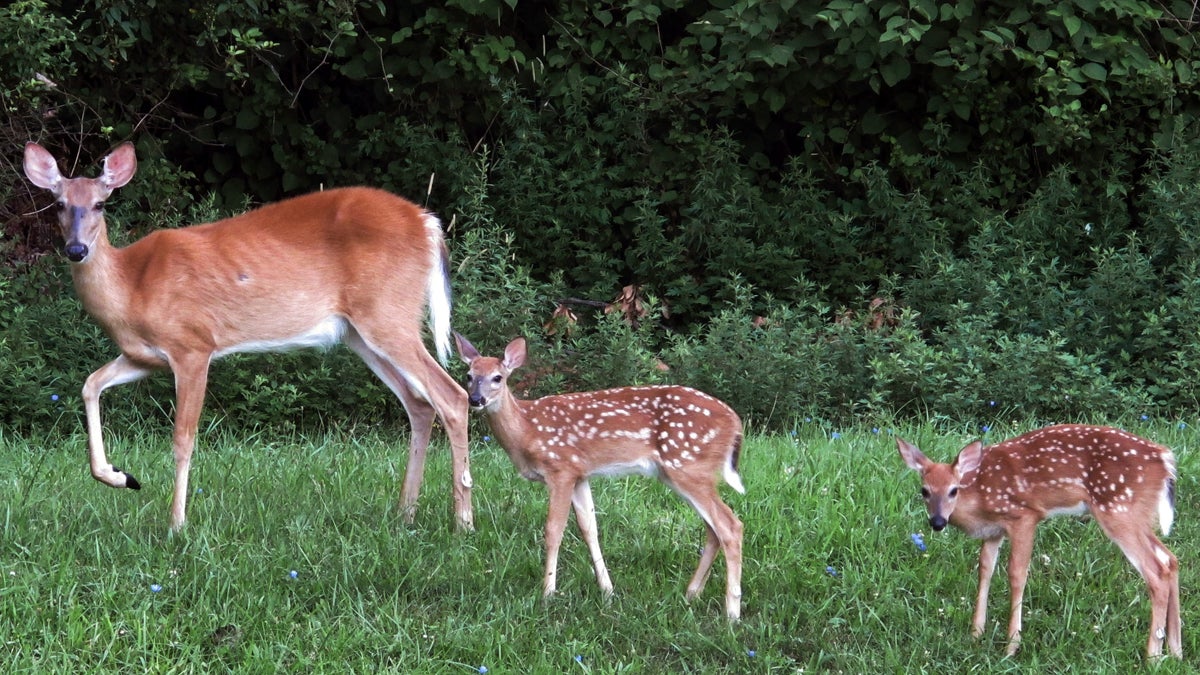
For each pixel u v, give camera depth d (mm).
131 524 6539
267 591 5852
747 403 9586
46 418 8977
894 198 11703
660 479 6195
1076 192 11703
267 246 7180
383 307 7344
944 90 11805
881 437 8648
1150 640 5684
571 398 6227
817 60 11859
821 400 9781
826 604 6086
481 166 12047
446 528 6891
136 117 11859
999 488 5812
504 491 7582
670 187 12312
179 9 11195
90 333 9375
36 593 5613
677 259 11688
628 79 12094
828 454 8008
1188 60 11906
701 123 12398
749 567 6477
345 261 7309
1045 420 9375
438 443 9094
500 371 6086
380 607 5844
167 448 8484
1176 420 9438
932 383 9508
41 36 9750
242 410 9273
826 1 11695
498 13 11891
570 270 12094
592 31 12445
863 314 10977
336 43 12109
